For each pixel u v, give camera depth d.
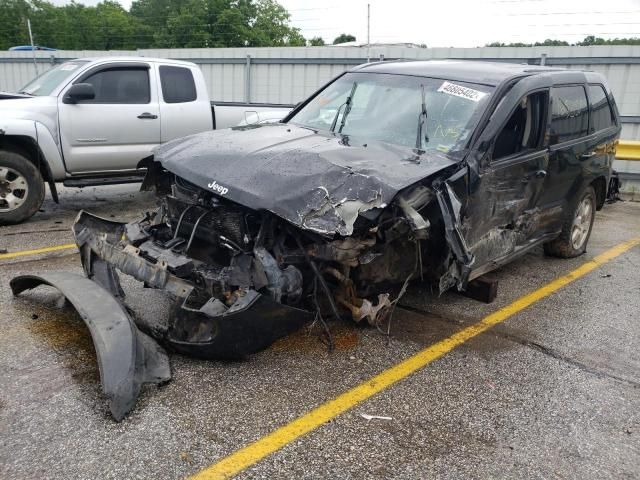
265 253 3.54
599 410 3.48
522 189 4.87
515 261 6.50
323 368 3.77
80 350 3.80
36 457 2.75
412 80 4.98
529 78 5.01
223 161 3.92
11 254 5.81
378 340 4.23
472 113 4.43
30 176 6.92
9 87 19.92
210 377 3.56
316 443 2.99
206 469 2.74
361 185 3.48
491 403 3.48
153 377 3.40
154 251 3.88
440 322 4.66
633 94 11.20
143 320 3.93
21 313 4.32
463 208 4.04
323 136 4.51
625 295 5.55
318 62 14.16
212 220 3.85
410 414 3.32
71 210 7.96
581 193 6.18
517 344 4.34
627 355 4.25
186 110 8.19
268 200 3.43
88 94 7.07
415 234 3.72
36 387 3.34
